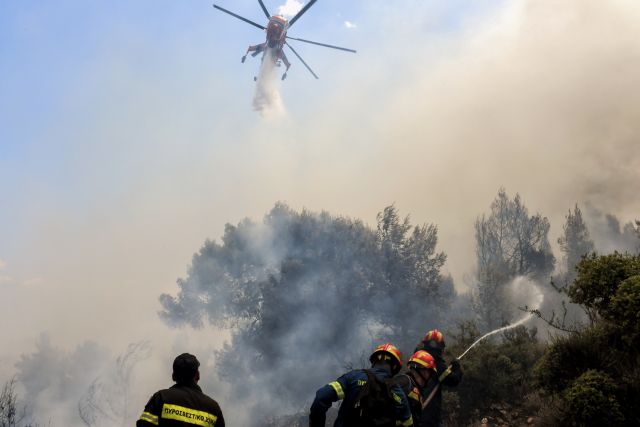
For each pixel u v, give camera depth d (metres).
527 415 7.90
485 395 8.66
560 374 6.97
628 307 6.23
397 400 3.60
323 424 3.58
